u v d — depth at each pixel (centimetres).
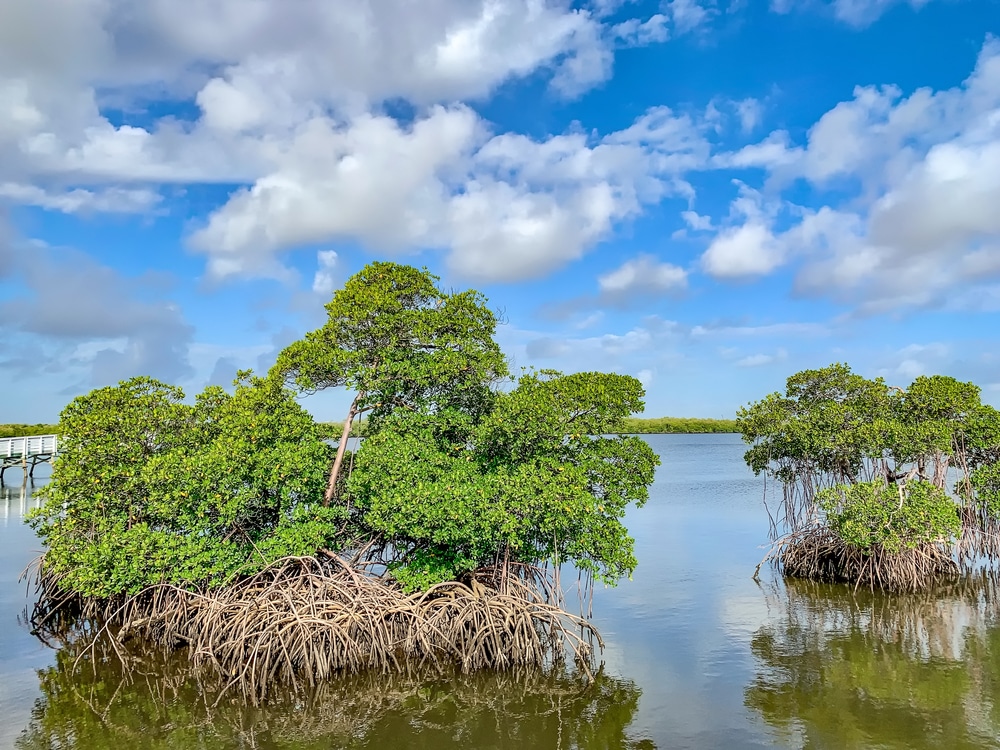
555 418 1989
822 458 2883
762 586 2752
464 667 1869
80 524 2159
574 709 1655
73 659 2039
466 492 1877
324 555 2138
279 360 2150
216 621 1894
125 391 2241
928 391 2769
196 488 1983
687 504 4975
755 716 1594
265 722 1609
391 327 2148
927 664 1888
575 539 1969
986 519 2834
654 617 2359
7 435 9319
